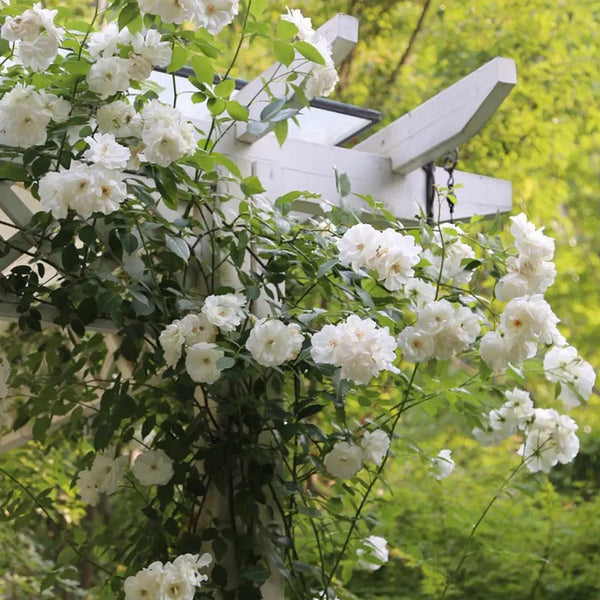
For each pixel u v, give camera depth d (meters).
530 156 7.59
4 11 2.43
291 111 2.62
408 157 3.28
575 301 8.12
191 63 2.50
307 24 2.63
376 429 2.85
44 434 2.86
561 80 7.55
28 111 2.38
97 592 3.29
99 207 2.28
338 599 3.25
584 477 7.29
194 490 2.63
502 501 5.90
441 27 7.77
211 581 2.58
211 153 2.62
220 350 2.38
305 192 2.79
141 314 2.55
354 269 2.51
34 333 3.97
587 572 5.74
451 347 2.54
